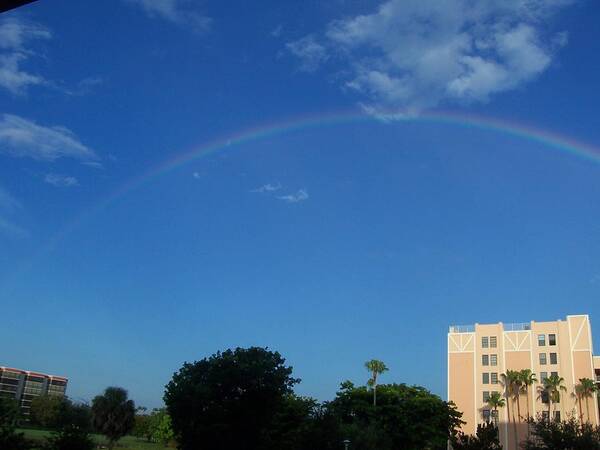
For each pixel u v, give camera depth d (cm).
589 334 8706
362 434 5194
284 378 4334
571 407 8444
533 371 8906
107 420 6681
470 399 9169
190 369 4369
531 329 9138
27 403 19250
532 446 4831
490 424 6284
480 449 5959
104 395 6850
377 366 7444
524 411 8700
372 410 6341
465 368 9375
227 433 4125
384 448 5416
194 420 4172
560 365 8750
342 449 4897
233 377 4228
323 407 5162
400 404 6525
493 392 8950
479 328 9494
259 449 4344
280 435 5419
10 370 18938
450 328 9762
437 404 6512
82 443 4162
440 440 6297
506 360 9138
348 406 6538
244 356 4350
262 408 4278
